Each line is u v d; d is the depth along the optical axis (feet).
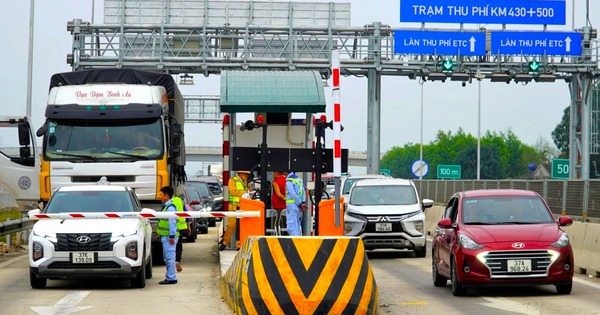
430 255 178.50
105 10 307.78
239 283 88.94
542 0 315.78
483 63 314.96
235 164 120.37
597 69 320.70
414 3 312.71
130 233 117.70
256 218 121.90
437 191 320.09
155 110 154.10
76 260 115.96
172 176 162.61
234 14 310.04
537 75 318.24
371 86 316.40
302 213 136.98
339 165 85.81
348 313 85.46
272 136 157.28
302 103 142.31
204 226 256.11
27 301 105.91
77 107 153.99
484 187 264.52
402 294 111.65
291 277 85.92
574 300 102.94
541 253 105.29
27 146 196.34
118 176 152.97
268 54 314.96
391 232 168.35
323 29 310.04
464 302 103.09
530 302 101.76
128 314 95.35
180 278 132.67
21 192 202.69
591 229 135.74
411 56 318.24
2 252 176.86
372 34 313.12
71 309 99.14
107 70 160.76
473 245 106.11
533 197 115.55
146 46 312.09
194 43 312.91
